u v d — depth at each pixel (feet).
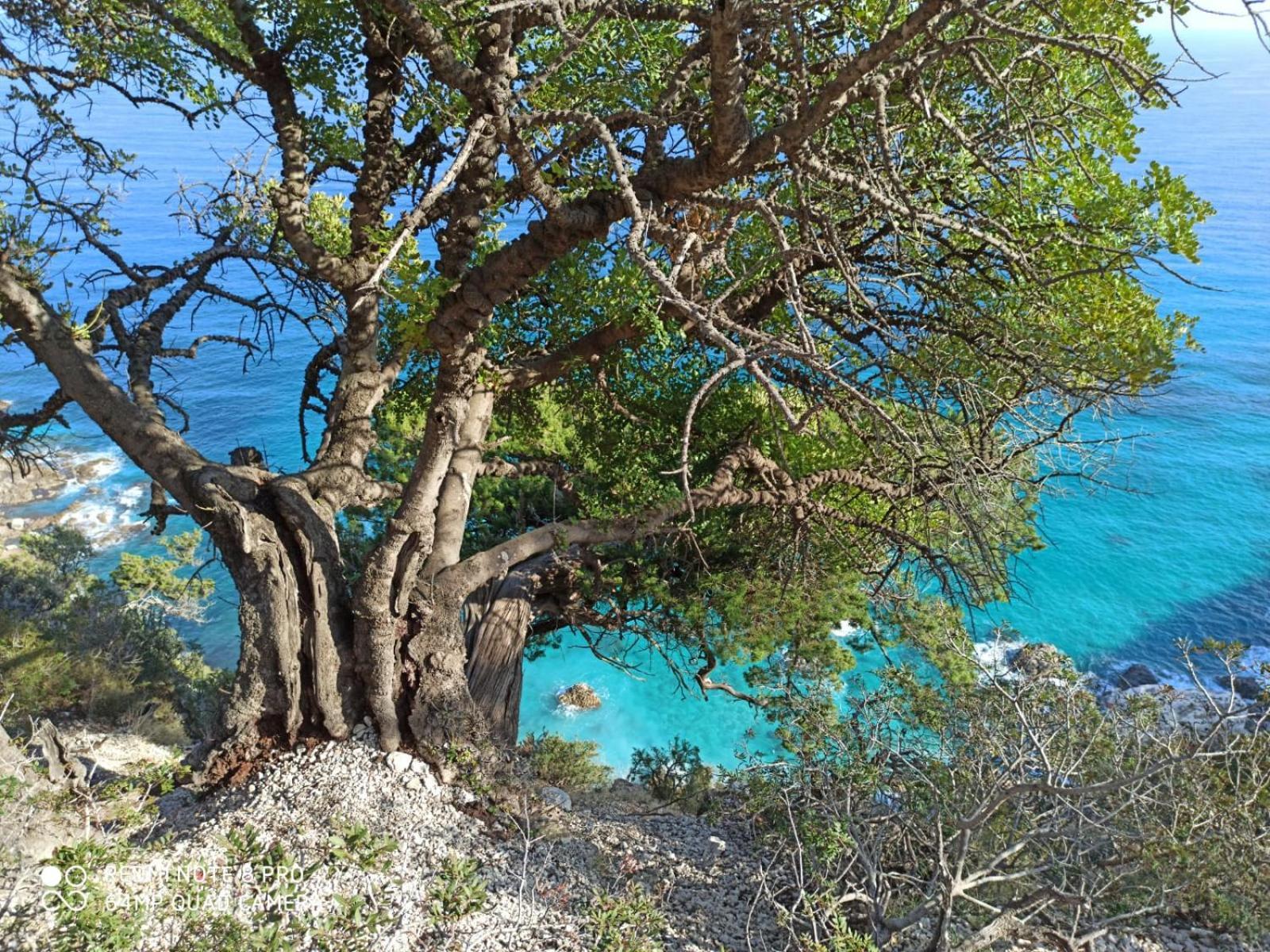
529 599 35.78
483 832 25.08
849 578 38.96
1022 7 21.01
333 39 28.81
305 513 28.40
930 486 28.94
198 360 149.48
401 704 28.78
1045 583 99.35
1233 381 130.62
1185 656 27.50
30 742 22.17
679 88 21.99
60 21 26.89
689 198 22.82
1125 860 22.04
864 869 22.49
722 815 29.84
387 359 32.40
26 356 195.00
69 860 17.65
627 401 40.11
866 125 23.98
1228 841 22.71
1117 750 24.66
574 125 25.95
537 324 37.83
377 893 20.18
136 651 61.05
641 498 37.63
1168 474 115.14
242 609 27.78
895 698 27.53
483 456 42.09
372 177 29.04
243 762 27.50
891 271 30.73
